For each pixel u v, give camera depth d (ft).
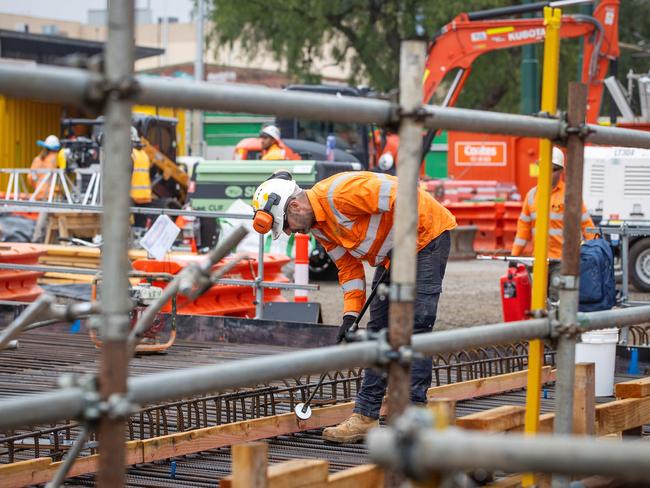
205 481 20.34
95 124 86.89
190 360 34.40
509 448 8.23
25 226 73.67
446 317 51.65
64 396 10.42
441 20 125.70
